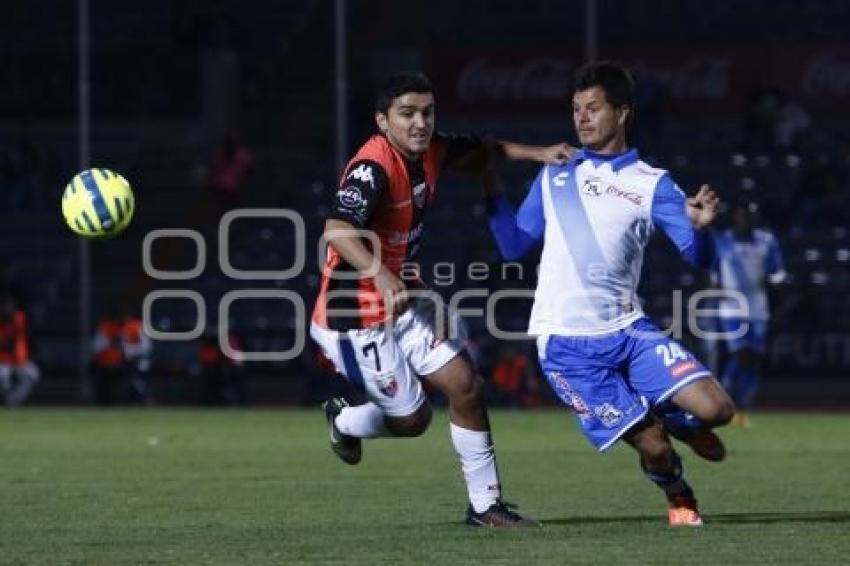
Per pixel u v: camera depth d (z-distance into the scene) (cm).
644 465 2964
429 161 2945
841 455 4831
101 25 10919
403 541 2777
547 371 2964
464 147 2997
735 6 10406
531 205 2980
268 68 10475
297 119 10194
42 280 9394
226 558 2580
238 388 7994
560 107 9912
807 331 8269
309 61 10450
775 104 9788
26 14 11106
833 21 10319
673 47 9919
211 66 10250
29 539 2873
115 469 4425
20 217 9744
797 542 2727
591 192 2906
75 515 3306
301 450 5100
